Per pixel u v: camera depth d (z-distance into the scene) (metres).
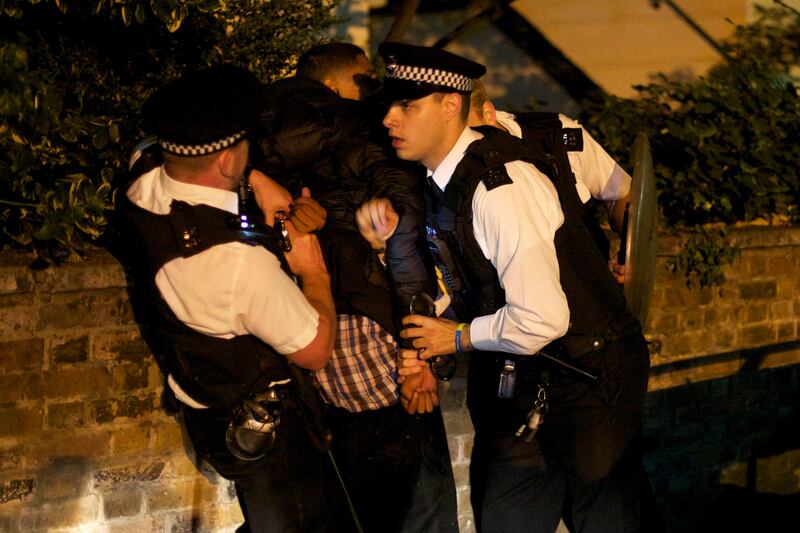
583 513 3.71
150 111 2.80
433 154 3.06
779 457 4.97
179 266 2.82
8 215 3.39
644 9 6.88
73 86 3.86
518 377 3.34
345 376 3.39
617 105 5.32
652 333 4.54
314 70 3.72
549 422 3.37
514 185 2.98
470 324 3.15
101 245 3.59
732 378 4.79
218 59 4.26
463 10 6.83
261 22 4.31
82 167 3.71
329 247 3.31
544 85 6.96
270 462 3.13
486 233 3.01
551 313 2.96
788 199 4.94
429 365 3.43
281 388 3.09
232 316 2.88
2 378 3.30
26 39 3.63
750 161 4.99
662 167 4.92
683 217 4.94
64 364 3.39
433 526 3.66
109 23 3.99
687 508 4.71
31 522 3.41
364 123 3.28
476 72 3.05
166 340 2.97
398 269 3.27
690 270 4.59
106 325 3.44
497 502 3.71
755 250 4.75
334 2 4.87
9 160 3.28
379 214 3.21
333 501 3.53
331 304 3.11
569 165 3.40
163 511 3.62
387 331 3.34
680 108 5.29
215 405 3.03
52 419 3.40
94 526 3.51
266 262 2.88
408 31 6.83
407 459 3.53
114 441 3.50
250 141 3.19
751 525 4.64
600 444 3.33
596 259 3.22
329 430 3.44
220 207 2.87
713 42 6.87
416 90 2.98
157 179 2.92
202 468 3.67
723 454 4.81
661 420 4.61
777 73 5.72
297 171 3.27
